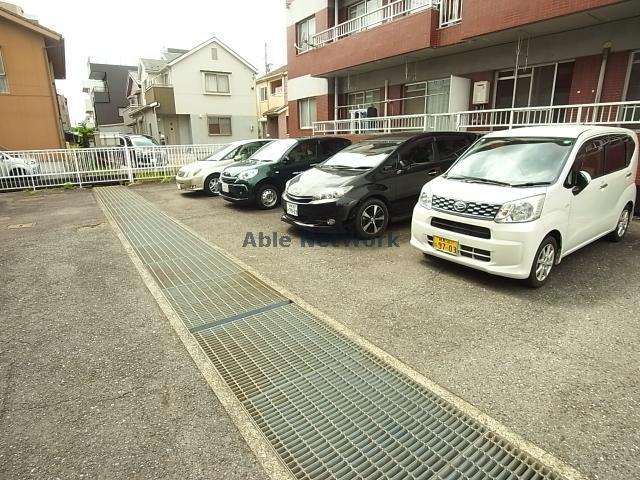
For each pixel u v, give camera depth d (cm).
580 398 234
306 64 1479
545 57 872
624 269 435
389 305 363
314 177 596
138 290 411
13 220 765
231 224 690
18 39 1339
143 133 3066
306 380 260
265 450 201
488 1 831
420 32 1001
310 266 470
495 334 309
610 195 474
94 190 1150
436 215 427
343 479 184
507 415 223
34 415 229
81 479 185
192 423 221
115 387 254
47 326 337
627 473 182
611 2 655
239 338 314
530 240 361
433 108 1152
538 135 448
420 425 218
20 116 1373
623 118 725
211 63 2616
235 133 2773
